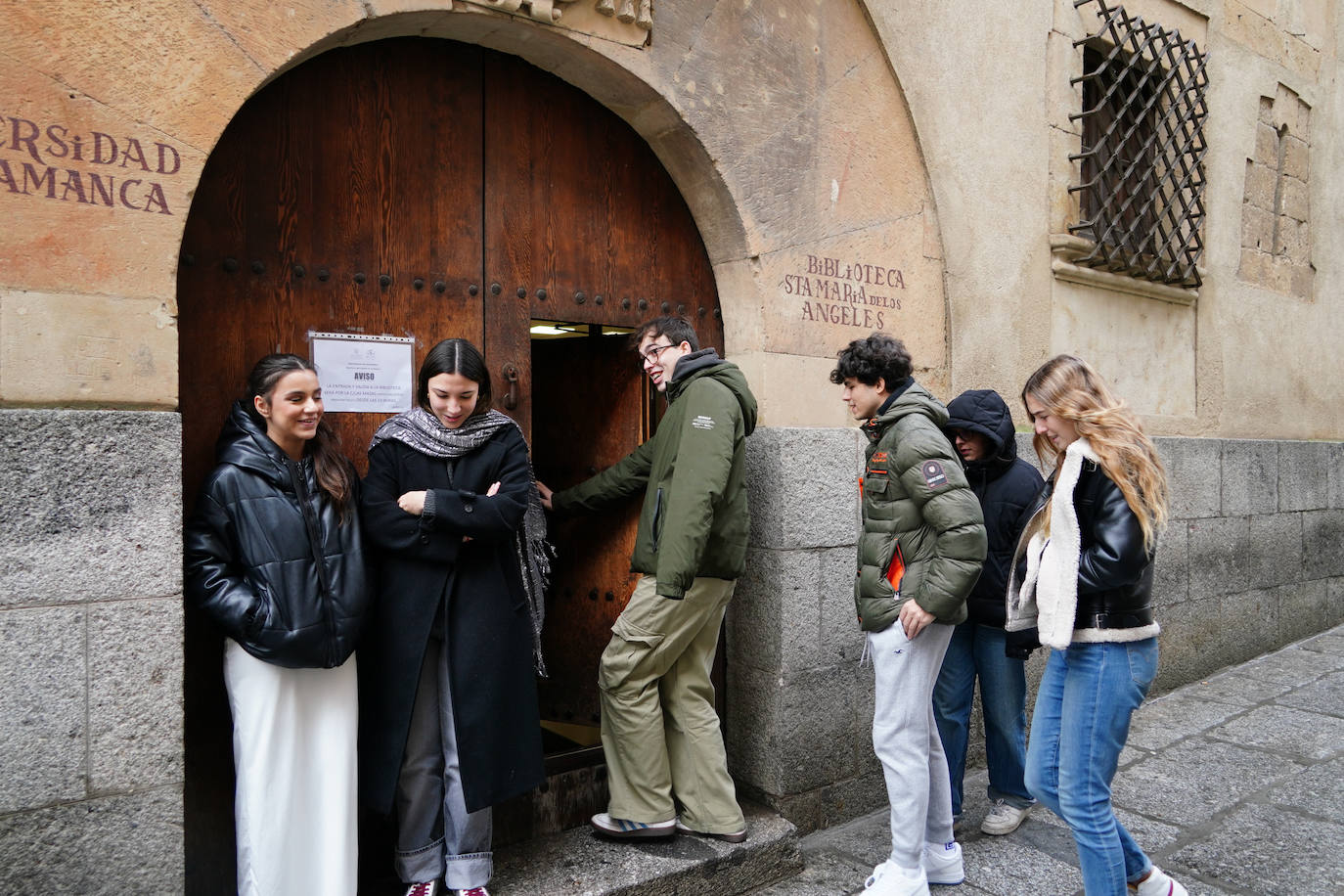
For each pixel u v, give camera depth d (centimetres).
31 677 192
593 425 356
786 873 303
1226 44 549
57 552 195
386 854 273
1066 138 456
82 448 198
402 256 275
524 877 271
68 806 196
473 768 239
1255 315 580
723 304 350
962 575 246
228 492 208
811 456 340
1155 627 235
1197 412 542
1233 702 487
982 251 414
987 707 329
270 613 204
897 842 265
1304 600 612
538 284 305
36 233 196
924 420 259
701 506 263
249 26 226
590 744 351
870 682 360
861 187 367
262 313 249
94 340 203
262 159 249
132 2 208
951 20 400
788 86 343
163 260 212
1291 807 353
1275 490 583
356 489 236
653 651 282
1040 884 293
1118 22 455
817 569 342
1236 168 560
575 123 315
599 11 287
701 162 324
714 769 296
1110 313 486
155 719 206
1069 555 230
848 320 363
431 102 281
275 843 210
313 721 221
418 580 239
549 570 287
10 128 194
